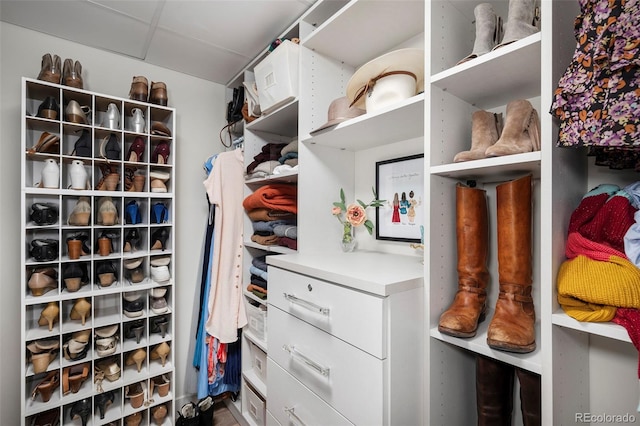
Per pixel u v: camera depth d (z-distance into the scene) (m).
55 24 1.46
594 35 0.55
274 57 1.39
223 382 1.75
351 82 1.09
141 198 1.65
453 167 0.78
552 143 0.62
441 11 0.87
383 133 1.18
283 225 1.50
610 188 0.66
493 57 0.69
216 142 2.09
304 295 1.01
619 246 0.60
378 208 1.36
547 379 0.61
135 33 1.54
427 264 0.82
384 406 0.75
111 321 1.48
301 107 1.31
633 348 0.72
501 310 0.73
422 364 0.84
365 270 0.92
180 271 1.92
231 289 1.71
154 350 1.62
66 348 1.36
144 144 1.62
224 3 1.32
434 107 0.83
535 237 0.89
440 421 0.82
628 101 0.50
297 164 1.42
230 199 1.74
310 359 0.96
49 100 1.36
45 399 1.31
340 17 1.14
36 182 1.45
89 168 1.56
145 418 1.59
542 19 0.62
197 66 1.88
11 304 1.45
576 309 0.59
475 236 0.82
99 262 1.51
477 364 0.82
